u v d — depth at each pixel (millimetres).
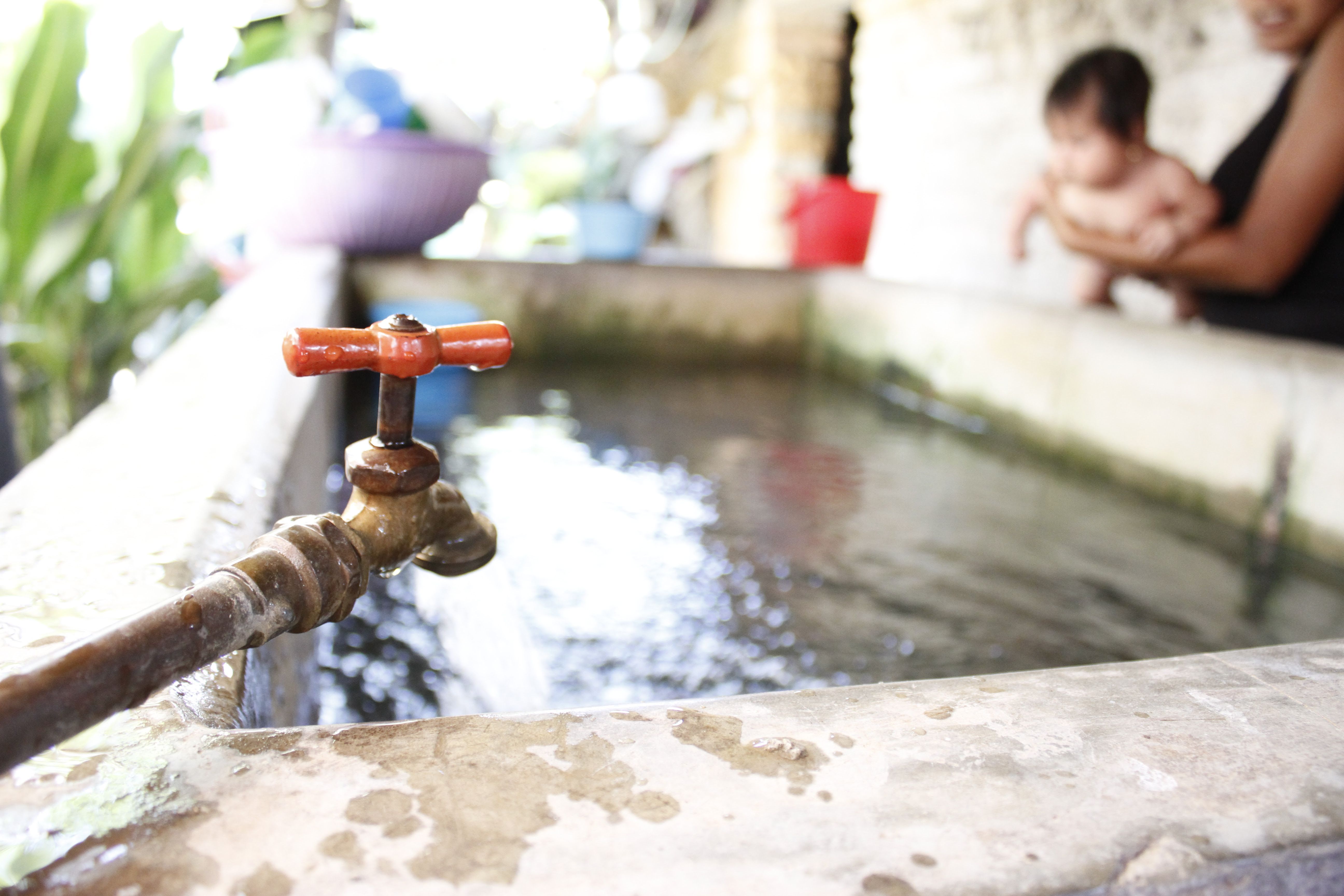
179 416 908
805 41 4609
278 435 892
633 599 1188
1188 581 1307
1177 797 393
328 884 336
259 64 2494
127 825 363
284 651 674
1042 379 1938
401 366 494
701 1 5973
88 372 2441
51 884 333
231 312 1427
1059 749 426
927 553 1389
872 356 2613
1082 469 1829
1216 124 2396
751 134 4996
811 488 1677
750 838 364
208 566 603
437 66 5027
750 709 458
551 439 1942
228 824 366
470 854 352
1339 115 1718
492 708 934
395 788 389
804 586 1257
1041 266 3043
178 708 451
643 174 5137
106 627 397
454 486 614
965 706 464
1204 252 1910
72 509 670
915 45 3732
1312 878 371
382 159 2406
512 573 1241
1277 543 1416
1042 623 1167
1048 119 2158
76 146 2146
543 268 2717
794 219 3037
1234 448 1486
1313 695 480
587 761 410
